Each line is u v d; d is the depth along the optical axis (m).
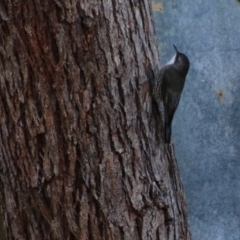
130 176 7.81
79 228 7.75
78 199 7.72
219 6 13.02
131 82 7.81
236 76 13.20
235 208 13.52
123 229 7.80
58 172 7.71
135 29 7.86
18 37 7.58
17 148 7.81
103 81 7.64
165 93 9.03
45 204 7.81
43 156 7.72
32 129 7.71
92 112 7.64
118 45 7.70
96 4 7.53
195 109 13.07
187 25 12.89
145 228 7.90
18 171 7.87
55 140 7.67
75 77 7.57
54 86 7.58
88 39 7.55
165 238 8.08
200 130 13.13
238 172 13.38
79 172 7.70
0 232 11.53
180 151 13.06
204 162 13.20
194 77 13.04
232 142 13.28
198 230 13.30
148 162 7.95
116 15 7.68
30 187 7.82
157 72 8.12
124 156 7.78
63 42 7.51
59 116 7.64
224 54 13.12
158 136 8.05
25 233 7.98
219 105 13.17
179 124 13.03
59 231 7.79
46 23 7.49
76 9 7.47
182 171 13.09
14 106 7.74
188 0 12.87
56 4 7.45
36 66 7.59
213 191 13.31
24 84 7.65
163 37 12.77
